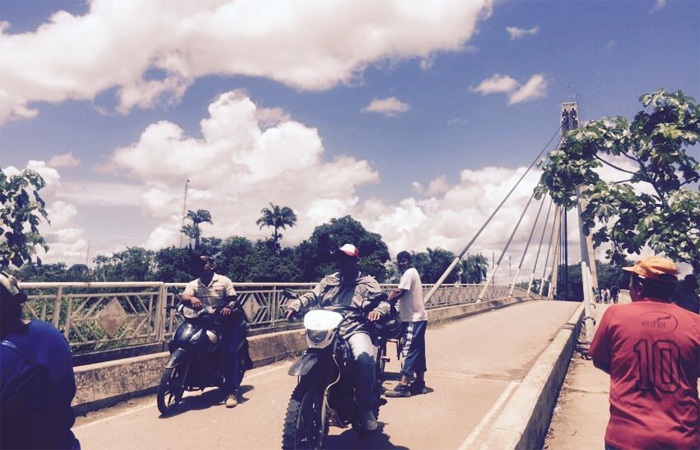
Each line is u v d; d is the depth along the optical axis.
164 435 5.19
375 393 4.94
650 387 2.81
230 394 6.32
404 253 7.23
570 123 42.22
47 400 2.12
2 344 2.07
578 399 7.69
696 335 2.82
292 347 10.09
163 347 7.65
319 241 75.25
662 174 9.58
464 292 24.73
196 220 96.31
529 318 21.69
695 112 9.35
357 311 4.78
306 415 4.14
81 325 6.55
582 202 10.54
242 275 70.44
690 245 8.34
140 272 63.97
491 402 6.74
